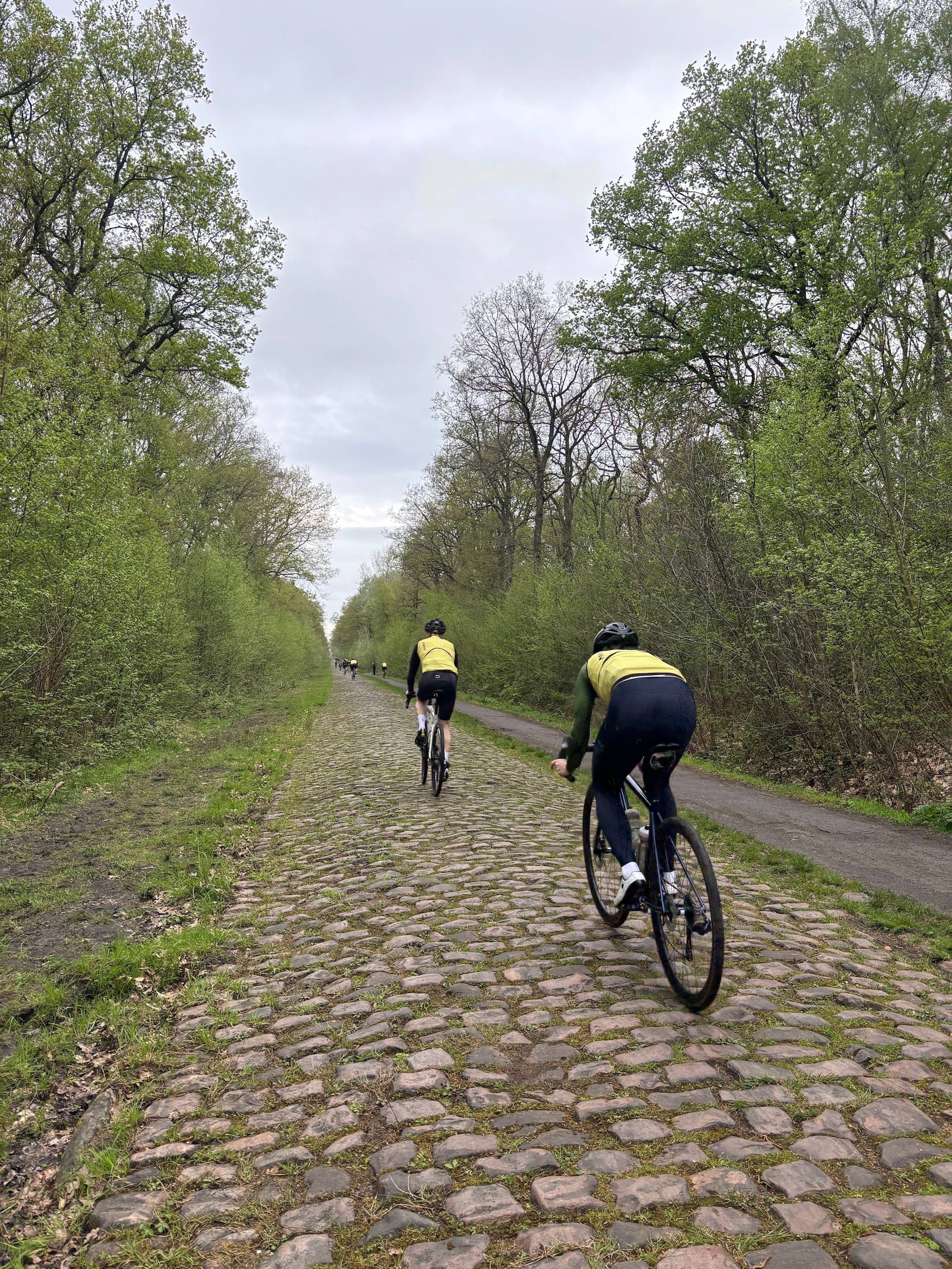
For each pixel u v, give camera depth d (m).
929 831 7.73
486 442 38.62
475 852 6.77
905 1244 1.95
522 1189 2.27
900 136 17.06
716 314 20.56
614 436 32.50
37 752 11.44
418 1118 2.69
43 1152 2.77
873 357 9.76
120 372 19.70
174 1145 2.65
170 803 9.42
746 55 21.09
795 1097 2.69
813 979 3.84
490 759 14.02
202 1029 3.56
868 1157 2.33
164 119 20.03
